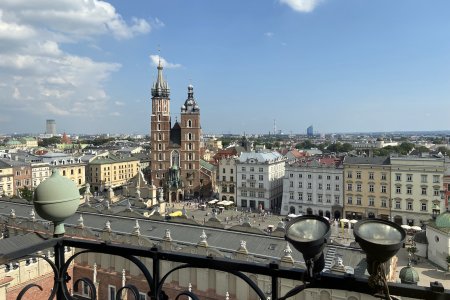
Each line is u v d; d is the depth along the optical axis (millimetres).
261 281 30266
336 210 102000
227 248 36656
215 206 118625
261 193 118062
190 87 136750
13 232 49469
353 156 106938
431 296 4504
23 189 112812
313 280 5074
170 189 129125
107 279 36406
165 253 6141
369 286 4676
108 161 167000
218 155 178500
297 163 109000
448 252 61250
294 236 4875
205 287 32594
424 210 90250
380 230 4605
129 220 45469
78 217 47406
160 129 137375
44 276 33844
